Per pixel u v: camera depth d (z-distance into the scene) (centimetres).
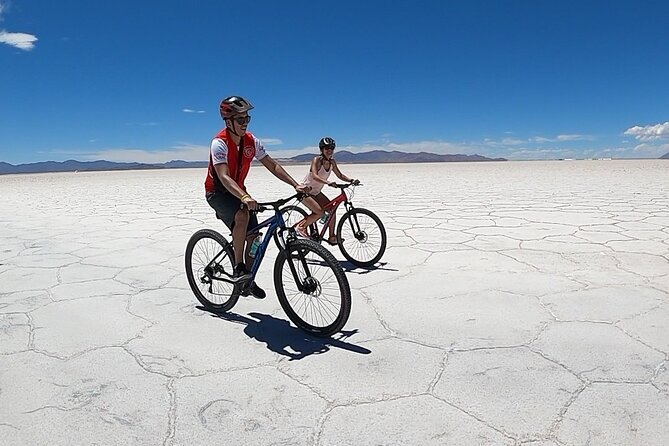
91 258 634
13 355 333
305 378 295
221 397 275
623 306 400
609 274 496
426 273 518
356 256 605
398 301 428
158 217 1066
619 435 232
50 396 279
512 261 562
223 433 242
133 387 288
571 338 340
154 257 634
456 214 996
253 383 290
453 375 293
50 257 646
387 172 4150
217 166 358
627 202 1143
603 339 337
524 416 249
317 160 538
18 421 255
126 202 1495
